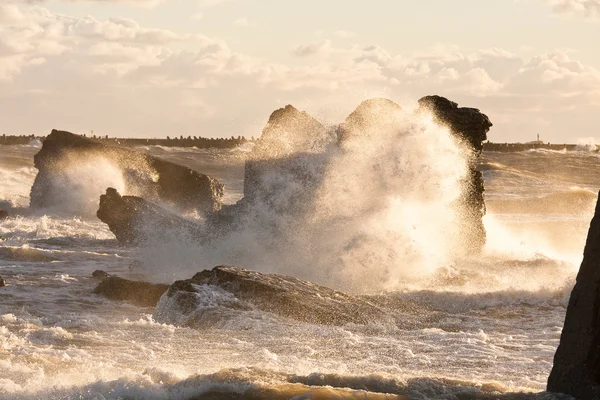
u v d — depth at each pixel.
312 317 46.97
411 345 40.34
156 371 29.59
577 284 28.20
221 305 48.12
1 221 124.69
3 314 50.31
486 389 27.95
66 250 89.06
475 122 79.50
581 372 27.62
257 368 29.81
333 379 28.09
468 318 50.06
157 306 50.34
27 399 27.03
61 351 36.56
